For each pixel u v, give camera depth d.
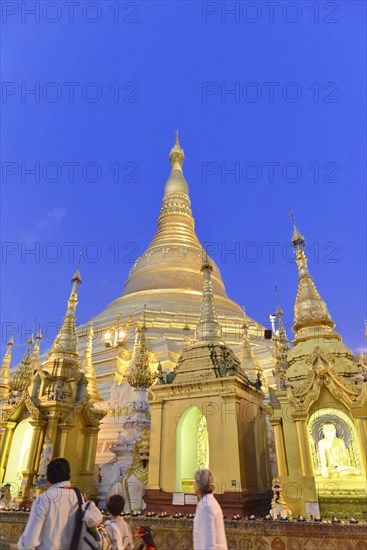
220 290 49.59
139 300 44.53
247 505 13.20
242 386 15.58
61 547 5.34
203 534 5.43
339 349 14.30
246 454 14.48
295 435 12.46
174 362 29.91
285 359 20.02
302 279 17.36
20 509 12.36
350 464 11.84
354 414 11.92
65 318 19.61
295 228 18.92
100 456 22.64
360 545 8.71
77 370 18.42
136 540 10.38
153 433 15.34
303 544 9.18
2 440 16.19
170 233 54.00
